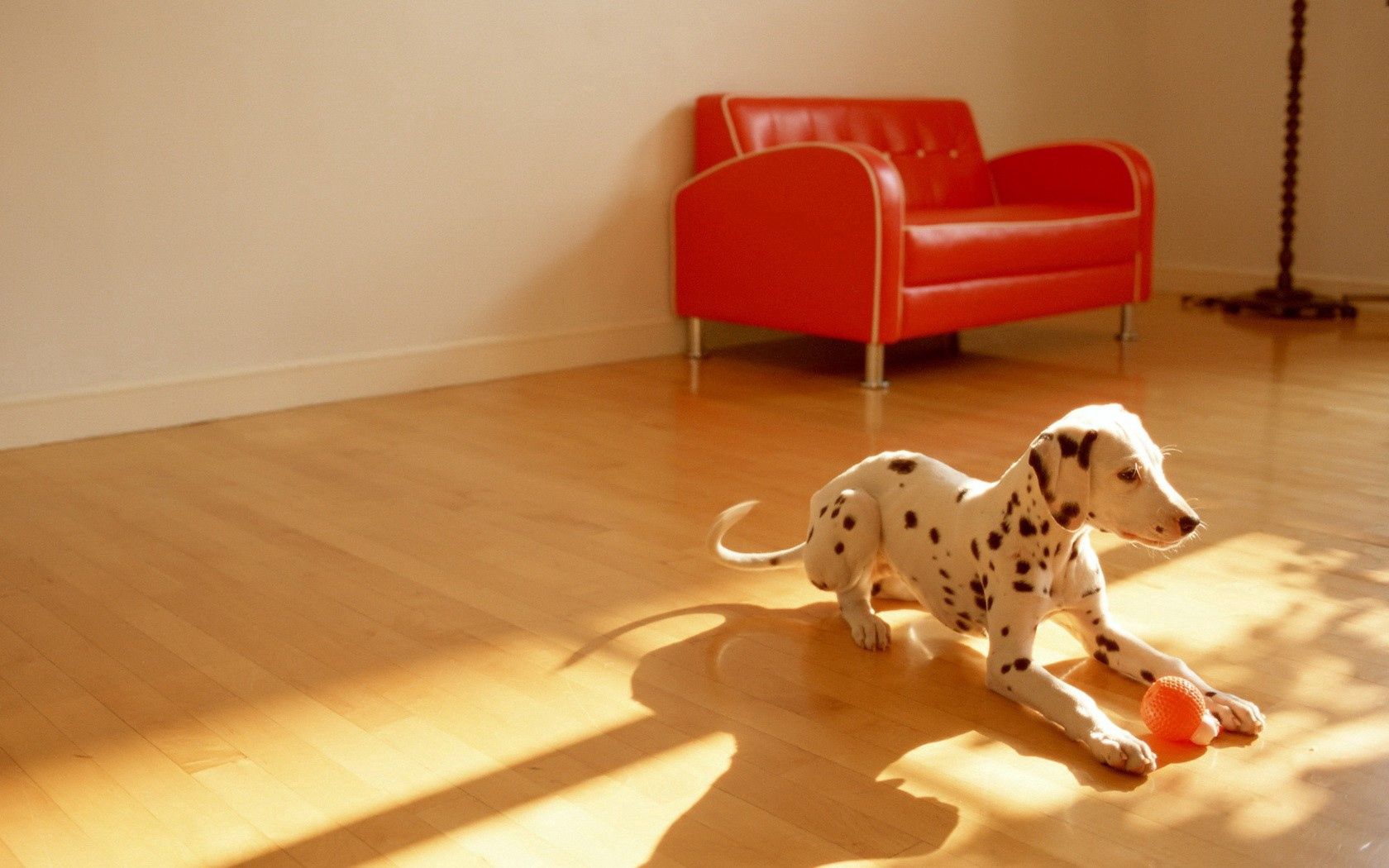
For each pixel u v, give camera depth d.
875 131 4.67
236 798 1.50
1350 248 5.40
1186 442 3.13
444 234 3.90
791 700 1.74
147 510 2.67
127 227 3.31
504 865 1.35
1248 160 5.68
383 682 1.82
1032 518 1.66
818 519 1.98
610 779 1.53
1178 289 5.98
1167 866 1.33
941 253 3.86
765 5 4.57
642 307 4.42
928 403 3.62
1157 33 5.94
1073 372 4.06
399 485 2.83
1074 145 4.75
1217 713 1.64
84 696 1.78
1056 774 1.53
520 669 1.86
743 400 3.69
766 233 4.04
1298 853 1.35
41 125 3.15
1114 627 1.78
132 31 3.26
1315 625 1.99
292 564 2.32
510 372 4.10
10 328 3.17
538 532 2.49
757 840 1.38
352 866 1.35
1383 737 1.61
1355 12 5.24
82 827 1.44
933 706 1.72
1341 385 3.79
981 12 5.34
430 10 3.76
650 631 2.00
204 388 3.48
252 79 3.47
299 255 3.62
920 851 1.36
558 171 4.12
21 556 2.38
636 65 4.25
